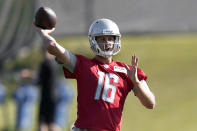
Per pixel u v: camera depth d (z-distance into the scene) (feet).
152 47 226.38
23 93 148.36
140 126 144.36
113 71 59.00
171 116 153.79
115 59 209.77
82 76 58.23
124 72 59.31
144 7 188.14
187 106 162.81
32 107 158.71
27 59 196.03
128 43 231.71
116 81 58.59
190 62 208.33
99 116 57.16
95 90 57.82
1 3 154.20
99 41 58.80
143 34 187.42
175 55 217.36
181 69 200.13
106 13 182.09
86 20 177.37
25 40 157.28
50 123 117.91
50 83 116.88
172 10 190.29
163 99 170.71
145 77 60.03
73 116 148.05
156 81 188.85
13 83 183.32
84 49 204.23
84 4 177.37
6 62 189.57
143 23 188.34
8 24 155.53
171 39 238.27
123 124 146.41
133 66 57.11
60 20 175.83
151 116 154.30
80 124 57.52
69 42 209.77
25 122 148.05
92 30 58.85
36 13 59.47
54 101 117.39
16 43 156.97
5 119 156.15
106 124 57.21
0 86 161.58
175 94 175.22
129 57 212.23
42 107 117.60
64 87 134.10
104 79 58.29
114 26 58.80
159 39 238.48
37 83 117.80
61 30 176.35
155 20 190.29
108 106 57.57
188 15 193.16
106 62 59.47
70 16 175.94
